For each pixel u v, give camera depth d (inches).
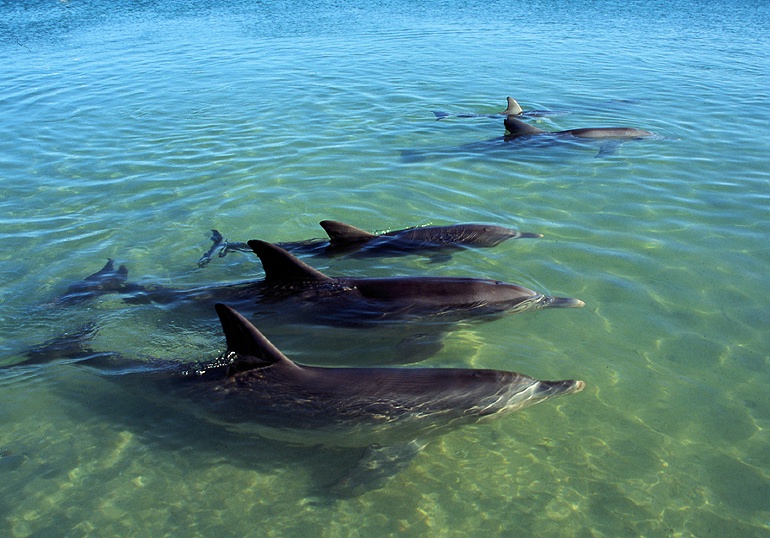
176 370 270.5
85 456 240.2
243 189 482.6
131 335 305.9
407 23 1152.8
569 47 969.5
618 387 270.4
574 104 702.5
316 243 399.9
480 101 713.0
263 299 328.8
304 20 1189.1
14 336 309.0
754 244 383.2
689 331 304.5
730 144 564.7
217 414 250.2
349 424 237.0
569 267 363.3
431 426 242.5
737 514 211.9
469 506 218.4
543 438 245.6
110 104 699.4
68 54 940.6
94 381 276.8
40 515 216.2
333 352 294.4
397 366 284.4
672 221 417.1
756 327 305.6
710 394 265.0
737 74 813.2
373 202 460.1
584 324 312.0
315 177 502.9
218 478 230.5
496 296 320.8
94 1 1413.6
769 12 1257.4
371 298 320.5
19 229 424.2
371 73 816.3
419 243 388.8
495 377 254.1
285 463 236.8
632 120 642.2
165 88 757.3
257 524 213.2
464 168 520.4
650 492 221.3
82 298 339.3
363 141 584.1
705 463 232.2
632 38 1031.6
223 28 1127.0
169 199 468.8
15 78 811.4
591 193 466.9
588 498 219.9
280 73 816.9
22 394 270.7
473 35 1048.8
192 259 386.3
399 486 225.9
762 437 242.7
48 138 599.2
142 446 244.5
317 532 210.2
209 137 594.6
